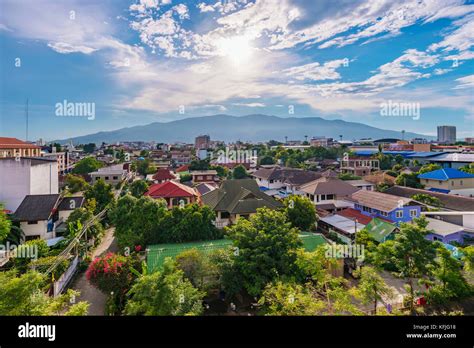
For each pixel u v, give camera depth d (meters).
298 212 22.94
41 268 15.82
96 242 22.70
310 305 10.41
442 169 37.75
